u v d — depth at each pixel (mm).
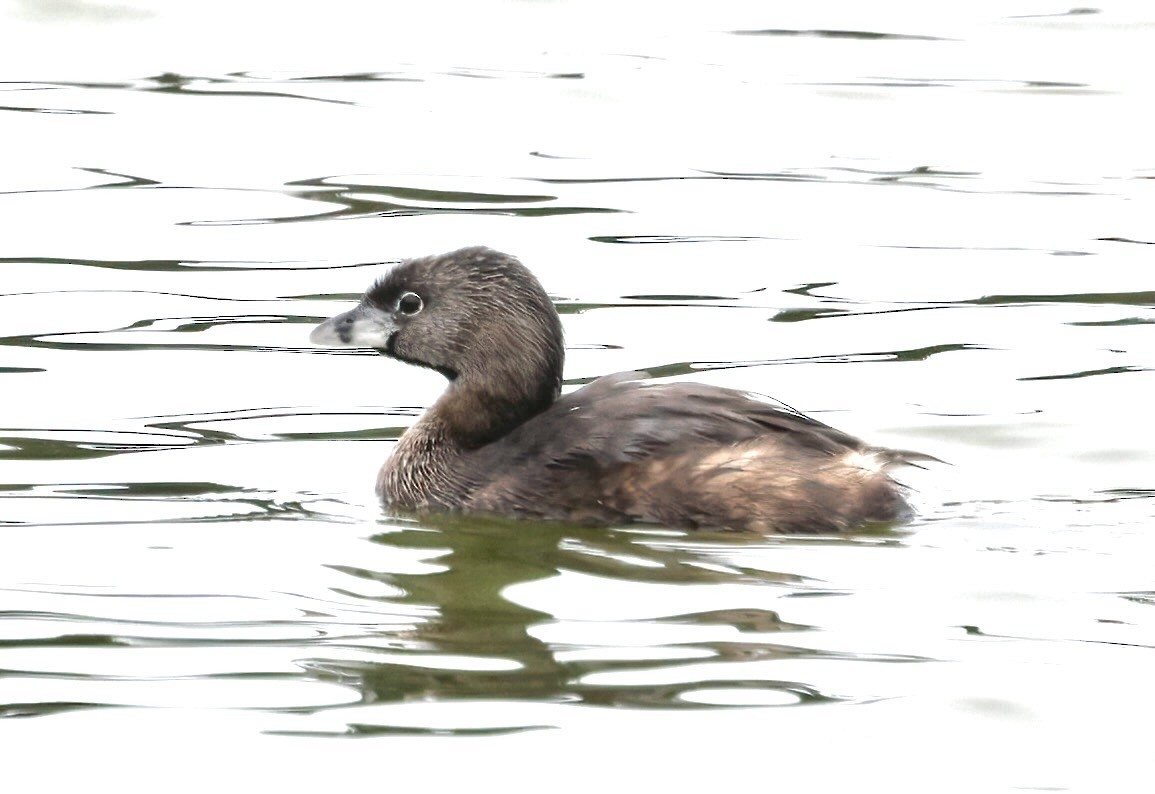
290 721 9438
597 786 8844
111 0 26922
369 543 12133
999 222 20203
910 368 16234
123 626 10617
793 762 9055
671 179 21422
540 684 9812
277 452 14273
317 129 22734
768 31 26547
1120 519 12477
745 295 18188
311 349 16859
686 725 9398
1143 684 9867
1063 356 16484
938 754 9109
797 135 22828
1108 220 20234
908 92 24203
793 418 12734
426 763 9039
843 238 19734
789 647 10281
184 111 23219
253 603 10961
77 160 21656
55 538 12117
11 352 16453
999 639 10422
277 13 26953
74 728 9367
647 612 10789
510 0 27578
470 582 11320
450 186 21078
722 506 12195
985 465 13758
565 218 20172
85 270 18656
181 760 9055
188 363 16344
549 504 12602
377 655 10195
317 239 19578
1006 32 26469
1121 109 23688
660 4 27672
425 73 24734
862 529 12203
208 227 19844
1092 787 8875
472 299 13320
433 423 13312
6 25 26078
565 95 23938
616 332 17141
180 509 12812
